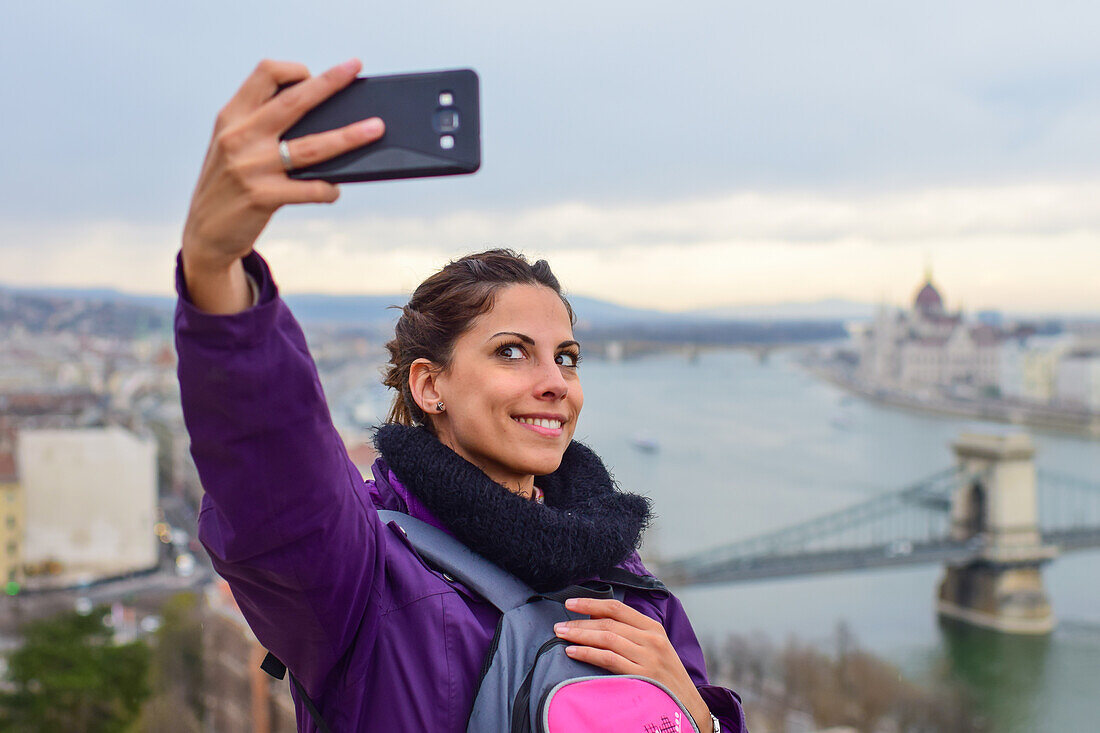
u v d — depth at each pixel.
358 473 1.03
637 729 0.99
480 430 1.15
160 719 28.78
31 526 62.03
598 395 99.31
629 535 1.18
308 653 0.98
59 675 29.05
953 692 52.38
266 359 0.79
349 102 0.73
